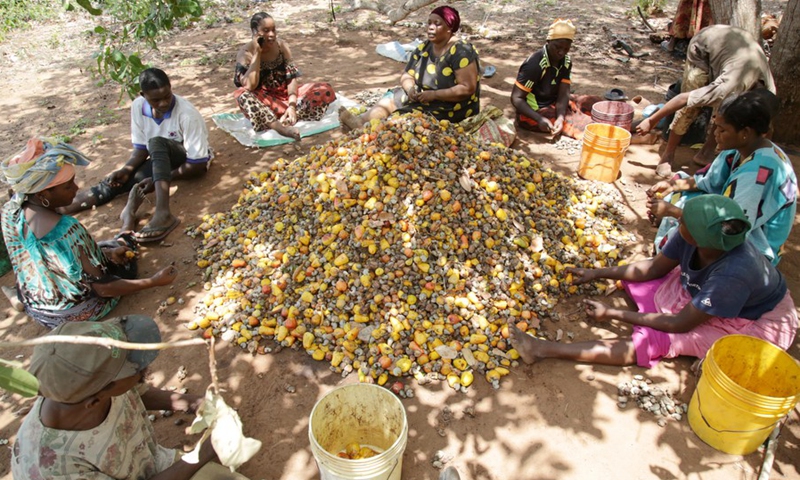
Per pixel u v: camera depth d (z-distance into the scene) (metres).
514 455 2.92
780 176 3.44
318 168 4.43
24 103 7.19
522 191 4.42
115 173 4.99
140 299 4.01
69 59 8.61
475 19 9.80
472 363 3.34
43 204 3.37
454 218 3.91
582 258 4.16
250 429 3.08
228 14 10.45
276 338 3.55
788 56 5.56
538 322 3.64
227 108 6.84
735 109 3.45
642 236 4.55
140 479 2.39
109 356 1.95
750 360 2.99
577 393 3.26
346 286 3.66
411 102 5.65
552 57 5.82
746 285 2.99
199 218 4.85
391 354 3.35
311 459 2.93
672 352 3.37
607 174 5.21
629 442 2.99
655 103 6.69
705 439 2.97
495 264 3.85
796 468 2.87
